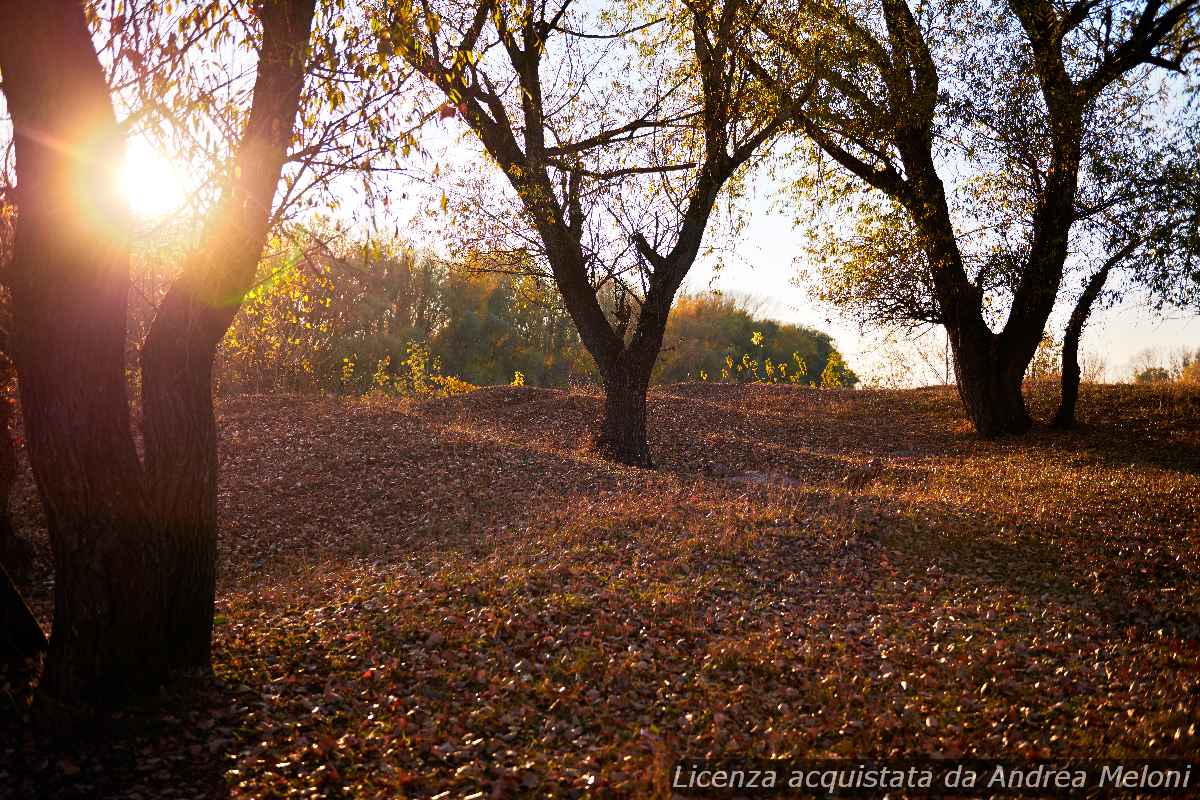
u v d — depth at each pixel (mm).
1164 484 14062
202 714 6031
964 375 22953
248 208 5957
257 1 6078
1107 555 10141
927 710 6262
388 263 46531
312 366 30906
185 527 6211
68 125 5211
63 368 5516
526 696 6512
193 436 6184
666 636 7645
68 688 5801
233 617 8508
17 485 13172
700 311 62781
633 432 18016
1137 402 24391
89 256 5414
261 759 5570
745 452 20000
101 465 5695
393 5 6930
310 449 16750
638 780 5273
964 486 15523
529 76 15836
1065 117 18594
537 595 8719
